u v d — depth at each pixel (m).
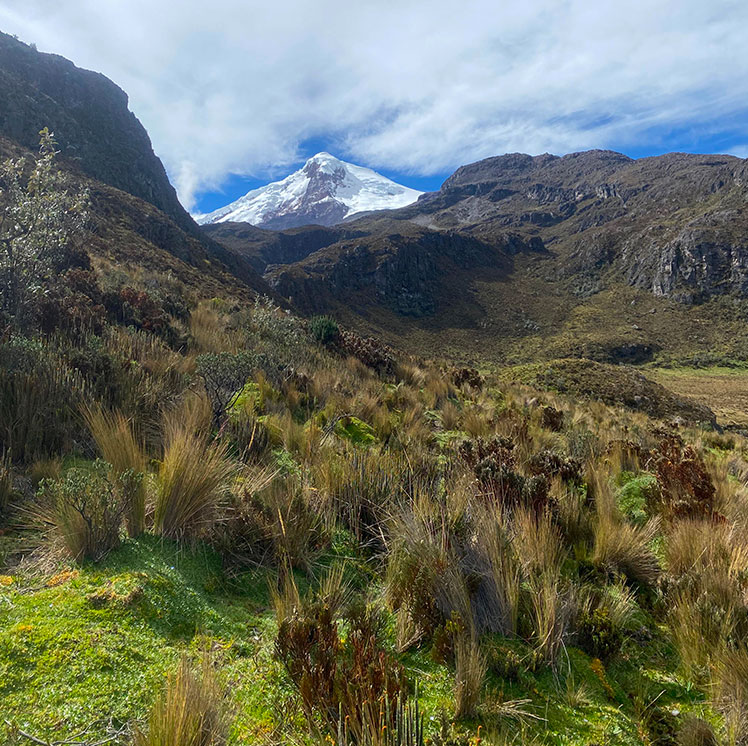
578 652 2.25
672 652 2.34
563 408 11.49
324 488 3.35
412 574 2.38
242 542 2.63
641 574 2.99
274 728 1.56
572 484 4.12
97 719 1.42
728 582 2.59
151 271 16.97
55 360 4.06
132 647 1.74
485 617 2.32
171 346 7.43
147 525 2.60
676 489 4.21
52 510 2.34
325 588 2.36
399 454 4.30
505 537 2.77
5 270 5.27
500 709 1.80
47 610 1.81
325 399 6.48
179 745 1.33
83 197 6.44
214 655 1.83
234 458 3.64
